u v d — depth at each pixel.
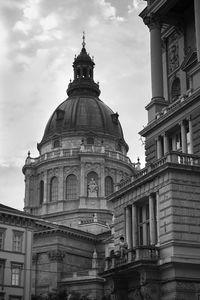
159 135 52.91
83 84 143.00
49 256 99.81
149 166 48.72
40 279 99.25
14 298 77.44
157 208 45.84
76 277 94.56
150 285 43.38
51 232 100.94
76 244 104.19
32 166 130.00
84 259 104.88
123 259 46.75
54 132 132.12
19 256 80.00
